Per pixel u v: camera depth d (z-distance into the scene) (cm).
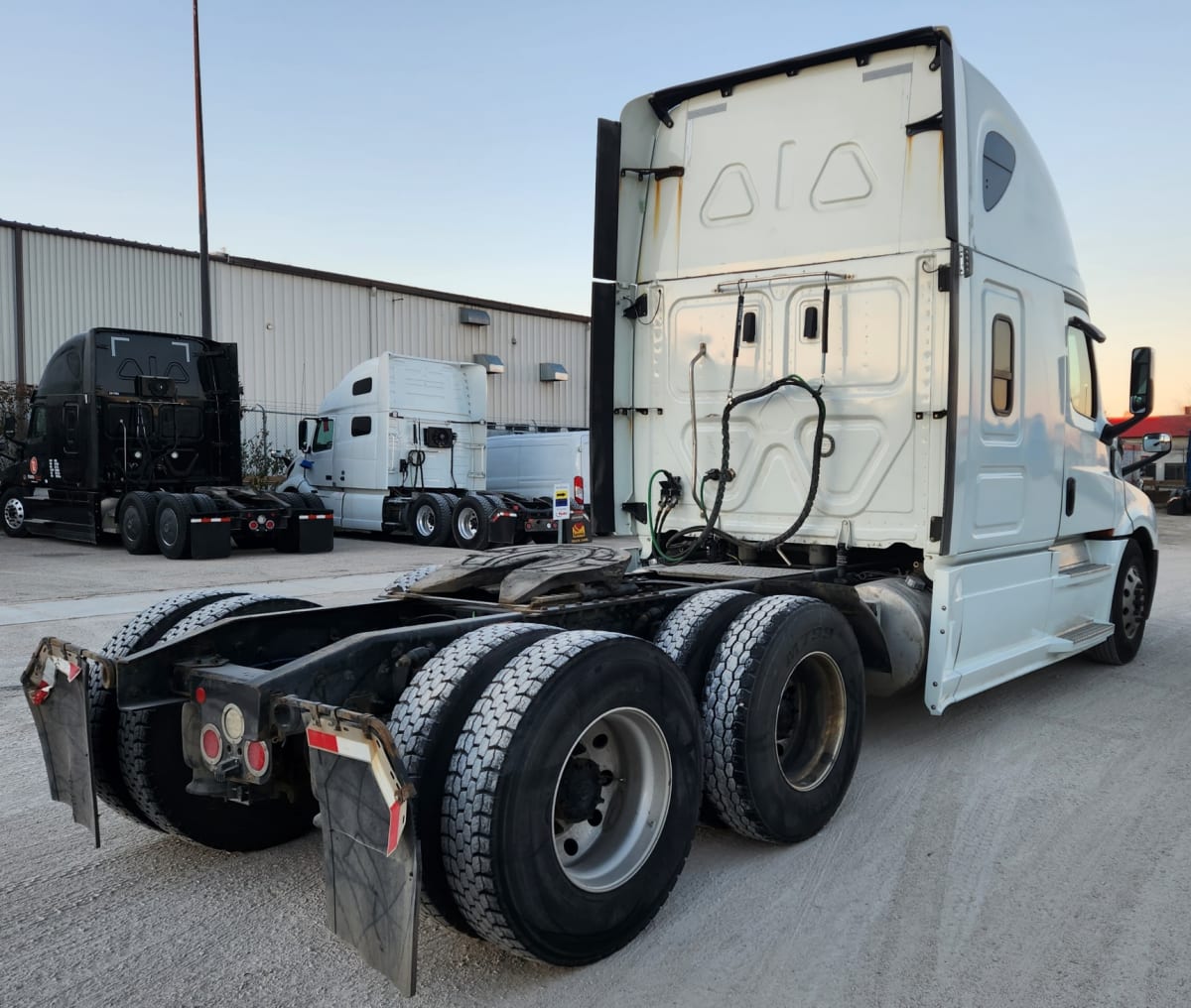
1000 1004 248
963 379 432
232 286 2336
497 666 266
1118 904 306
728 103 509
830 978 261
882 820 379
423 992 254
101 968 264
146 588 978
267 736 256
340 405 1758
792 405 484
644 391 541
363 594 959
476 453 1788
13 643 682
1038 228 516
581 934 256
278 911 302
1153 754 466
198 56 1950
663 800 286
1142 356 604
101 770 326
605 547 412
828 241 475
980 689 468
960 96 421
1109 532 625
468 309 2767
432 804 246
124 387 1431
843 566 471
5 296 2028
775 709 338
